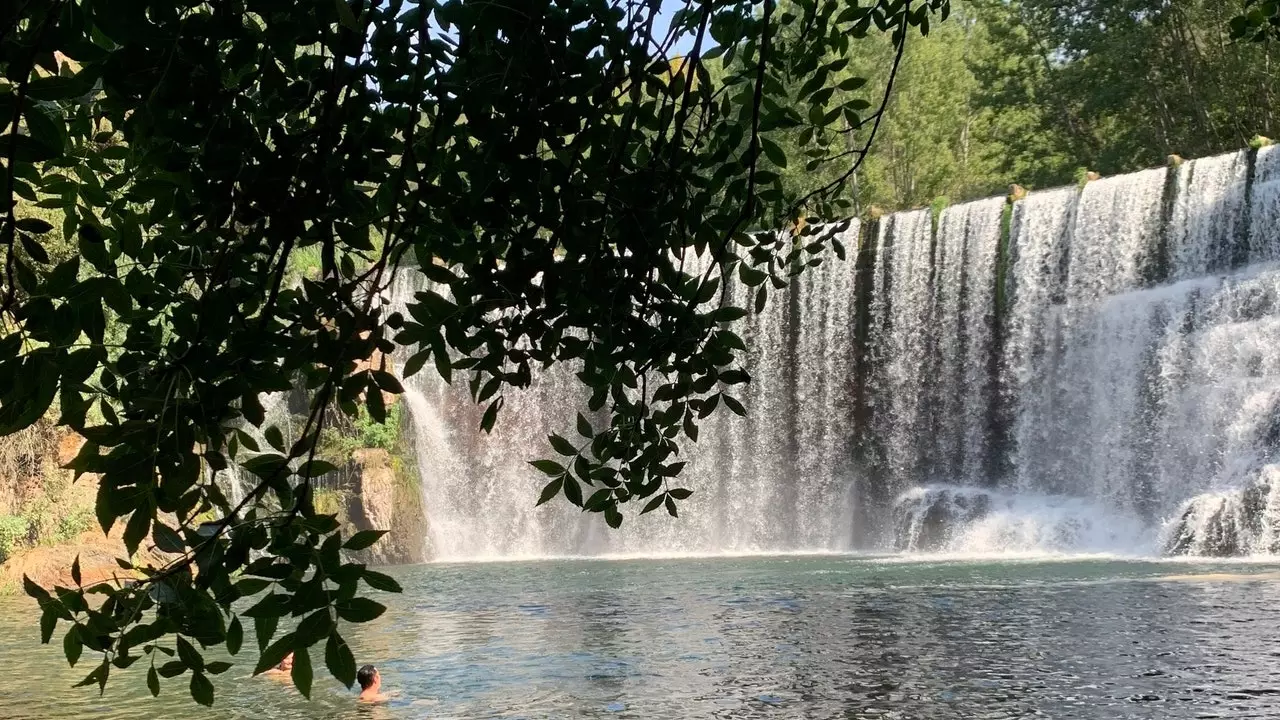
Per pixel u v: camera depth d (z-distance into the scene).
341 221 2.92
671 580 26.83
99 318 2.66
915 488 36.19
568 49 3.01
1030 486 34.59
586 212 3.32
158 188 2.94
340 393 3.00
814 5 4.76
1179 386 30.70
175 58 2.37
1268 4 6.40
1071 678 12.56
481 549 39.19
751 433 39.62
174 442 2.72
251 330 2.80
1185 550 27.53
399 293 32.22
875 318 38.12
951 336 36.56
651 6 3.26
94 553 28.19
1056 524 31.73
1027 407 34.75
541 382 39.94
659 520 39.19
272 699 12.86
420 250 3.33
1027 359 34.75
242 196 2.67
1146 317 31.75
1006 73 53.41
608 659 14.95
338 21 2.62
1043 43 52.31
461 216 3.10
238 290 3.00
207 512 2.98
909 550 34.59
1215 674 12.45
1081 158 52.53
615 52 3.06
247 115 2.80
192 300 2.99
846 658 14.43
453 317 3.22
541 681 13.54
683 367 3.77
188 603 2.77
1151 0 45.94
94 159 3.48
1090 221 33.91
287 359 2.88
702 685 13.03
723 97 4.11
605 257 3.44
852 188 52.31
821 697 12.19
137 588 2.81
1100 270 33.59
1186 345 30.73
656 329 3.63
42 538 28.84
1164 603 18.12
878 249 38.28
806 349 39.09
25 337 2.59
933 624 17.09
